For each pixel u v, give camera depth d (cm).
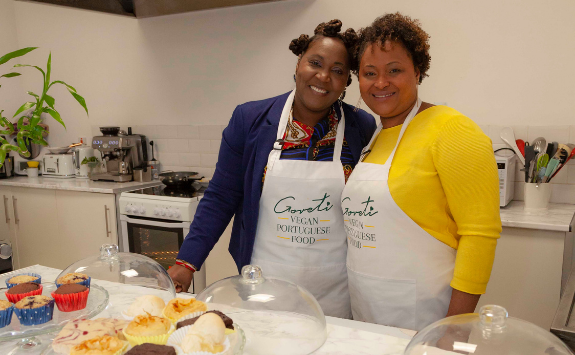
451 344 66
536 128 237
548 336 66
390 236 118
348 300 146
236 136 152
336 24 133
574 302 104
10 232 353
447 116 115
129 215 288
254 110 151
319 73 132
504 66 240
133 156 333
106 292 100
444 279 118
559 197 238
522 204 235
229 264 270
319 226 139
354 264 127
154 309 90
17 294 96
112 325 85
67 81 387
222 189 155
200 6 302
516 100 240
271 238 143
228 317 84
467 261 108
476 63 246
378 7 264
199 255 151
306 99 136
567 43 226
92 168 341
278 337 85
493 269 206
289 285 97
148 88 351
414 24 119
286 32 293
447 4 247
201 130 333
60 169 357
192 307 89
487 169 106
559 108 231
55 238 328
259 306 91
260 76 306
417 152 116
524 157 227
